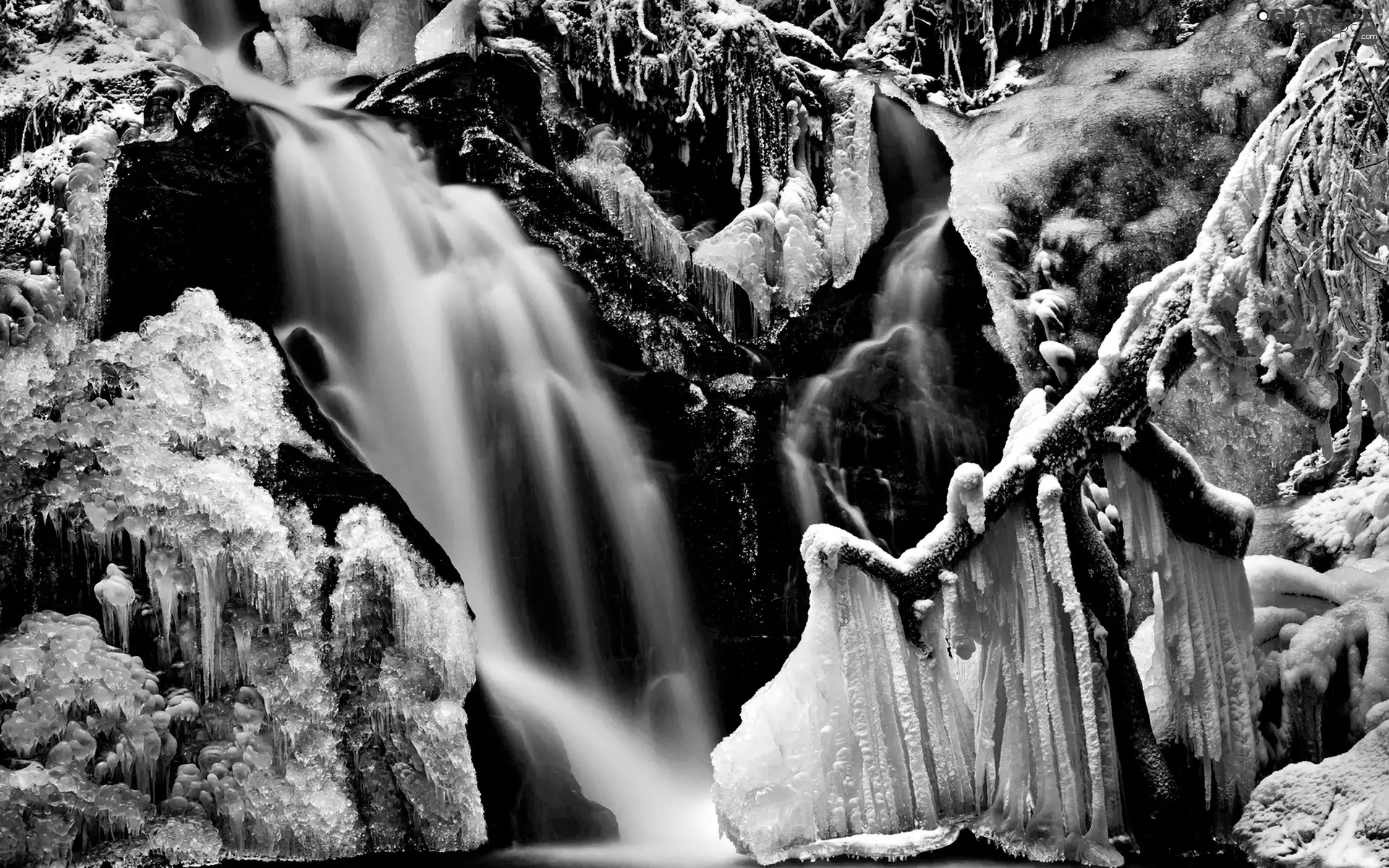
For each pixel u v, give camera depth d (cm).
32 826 621
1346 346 648
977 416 1010
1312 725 705
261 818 657
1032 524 650
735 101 1077
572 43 1125
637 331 905
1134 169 1114
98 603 673
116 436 683
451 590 693
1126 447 658
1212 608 684
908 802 629
